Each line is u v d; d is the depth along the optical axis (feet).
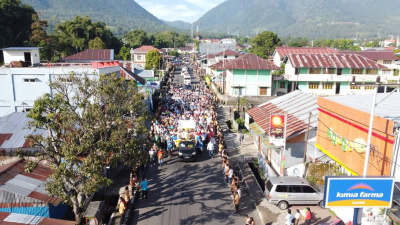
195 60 476.54
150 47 341.62
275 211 62.18
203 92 198.49
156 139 98.84
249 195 70.28
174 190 72.23
